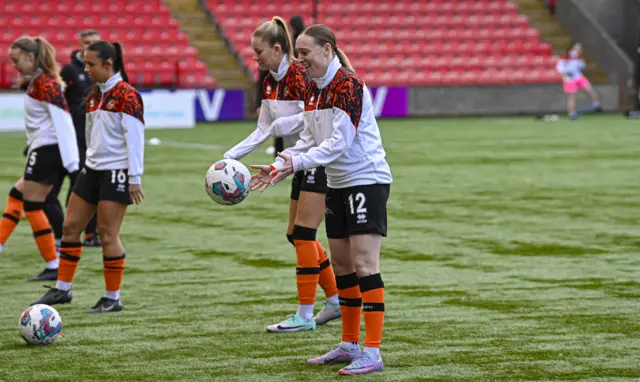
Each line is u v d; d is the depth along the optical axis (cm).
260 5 10106
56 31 9131
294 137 2006
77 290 2362
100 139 2094
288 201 3988
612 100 10056
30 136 2488
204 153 6022
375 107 9306
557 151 6066
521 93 9738
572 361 1716
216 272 2583
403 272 2569
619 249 2891
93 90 2120
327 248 2889
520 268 2612
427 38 10344
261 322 2042
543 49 10519
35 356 1767
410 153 5966
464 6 10762
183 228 3319
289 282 2453
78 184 2153
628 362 1706
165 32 9506
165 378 1628
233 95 8750
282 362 1733
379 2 10569
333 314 2044
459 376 1628
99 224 2114
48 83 2436
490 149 6222
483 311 2119
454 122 8812
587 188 4325
